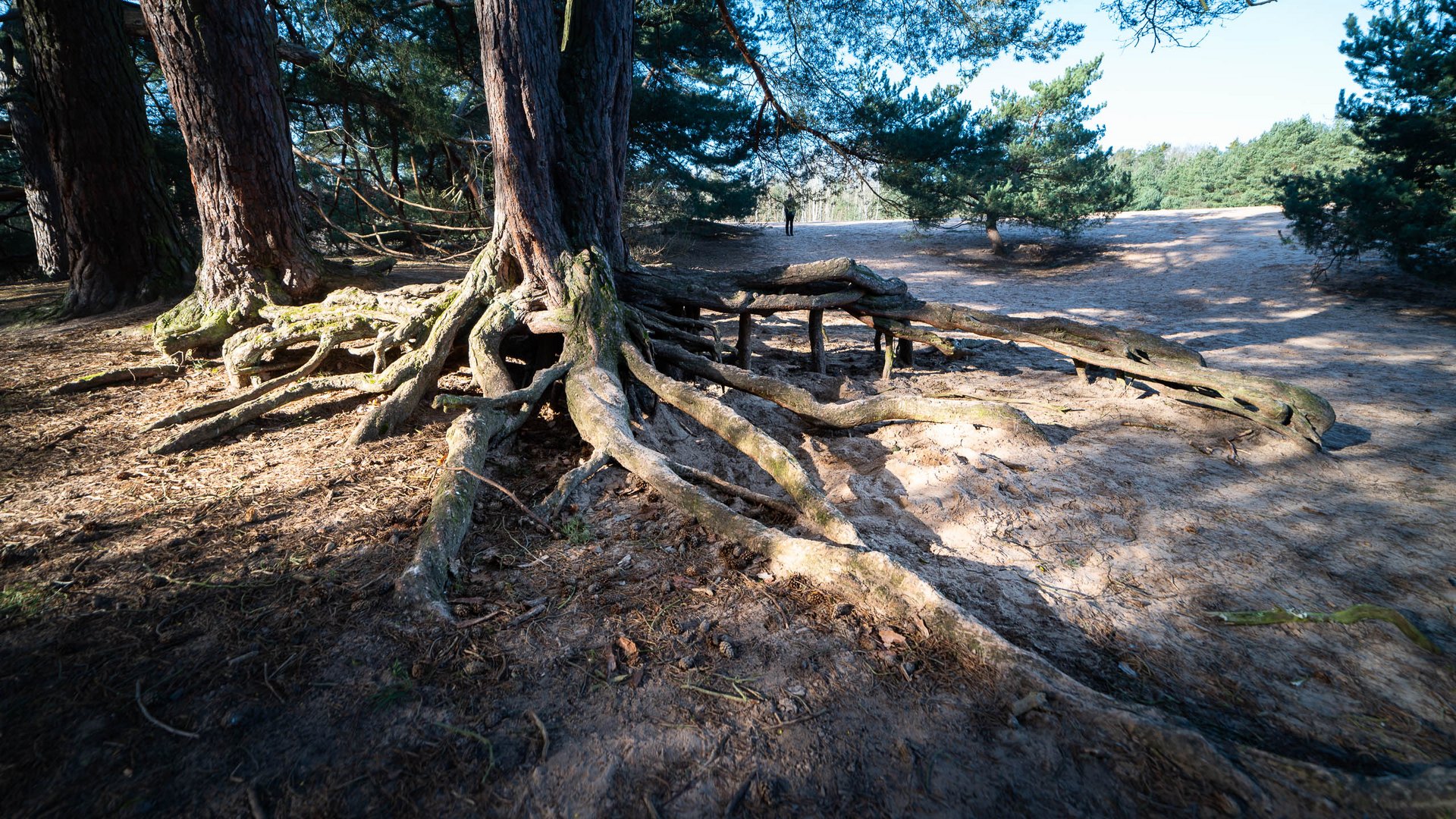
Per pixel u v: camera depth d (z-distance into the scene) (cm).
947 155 1680
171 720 215
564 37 668
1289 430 544
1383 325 1127
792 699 236
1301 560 359
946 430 528
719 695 238
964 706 235
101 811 182
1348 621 300
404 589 283
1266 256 1839
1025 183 2267
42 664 237
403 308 641
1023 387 715
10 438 466
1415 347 938
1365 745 233
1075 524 395
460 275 1430
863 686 244
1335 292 1423
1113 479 458
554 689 237
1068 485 443
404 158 2088
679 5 1294
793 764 208
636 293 721
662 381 536
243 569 303
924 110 1777
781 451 430
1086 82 2186
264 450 457
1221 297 1491
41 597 276
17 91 1073
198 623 263
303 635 258
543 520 366
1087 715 227
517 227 601
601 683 241
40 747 202
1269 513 415
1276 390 554
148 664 239
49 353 715
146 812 183
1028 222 2348
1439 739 236
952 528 386
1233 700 254
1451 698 258
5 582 285
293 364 638
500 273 626
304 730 213
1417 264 1267
